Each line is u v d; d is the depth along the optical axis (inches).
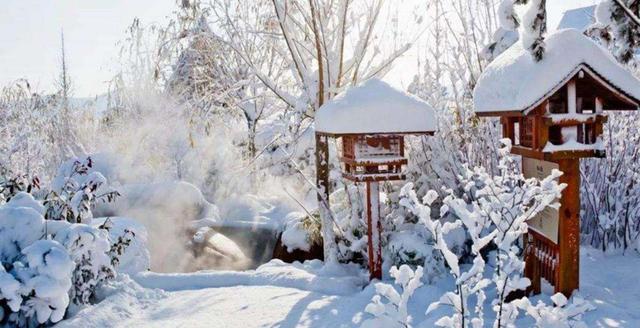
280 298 246.2
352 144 256.2
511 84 201.0
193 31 349.7
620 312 192.7
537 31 190.4
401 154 256.4
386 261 277.7
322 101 309.3
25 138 692.1
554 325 132.0
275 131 501.4
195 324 220.7
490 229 277.9
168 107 586.2
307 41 339.9
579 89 200.5
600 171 307.0
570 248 200.5
